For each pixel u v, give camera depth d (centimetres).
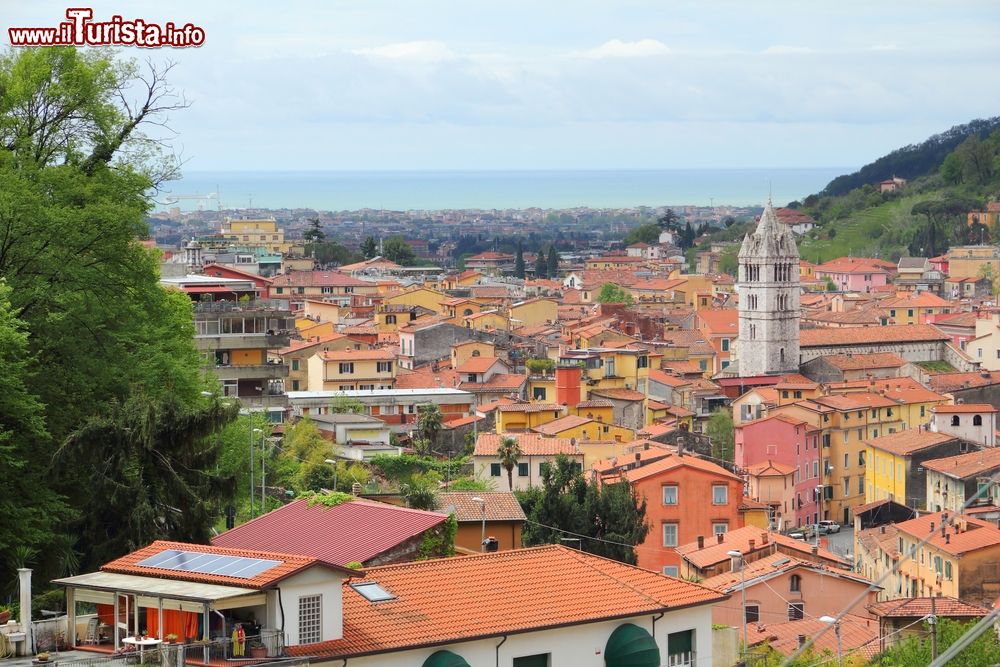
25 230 12231
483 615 9594
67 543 11412
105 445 11781
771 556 17538
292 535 11788
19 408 11338
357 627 9144
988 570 18512
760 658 12950
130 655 8525
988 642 13175
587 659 9819
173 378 13662
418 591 9738
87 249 12612
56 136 13238
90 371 12394
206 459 12331
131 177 13350
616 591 10225
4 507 11162
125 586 8862
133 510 11525
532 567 10331
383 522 11662
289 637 8738
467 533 16275
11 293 11944
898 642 13712
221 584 8750
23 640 8862
